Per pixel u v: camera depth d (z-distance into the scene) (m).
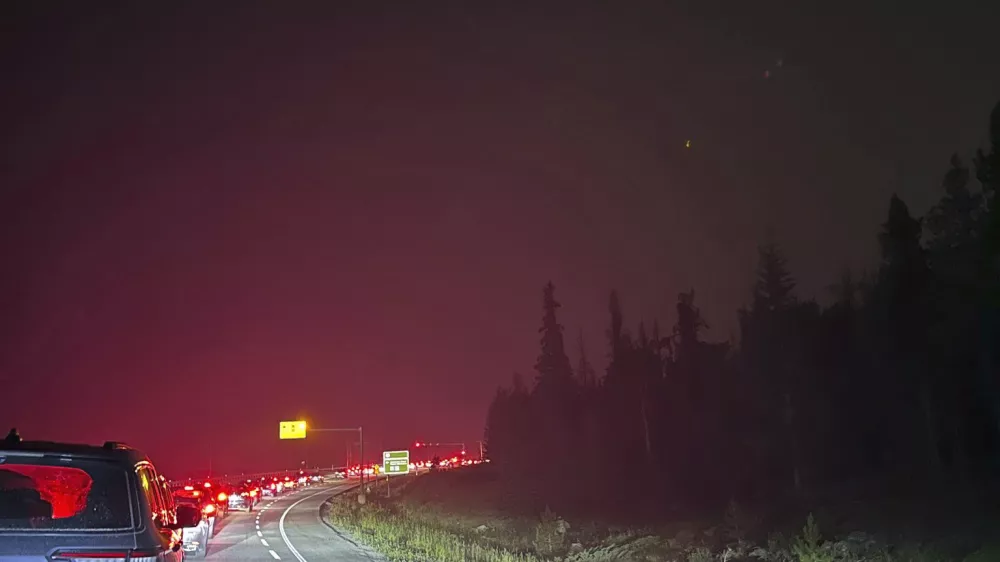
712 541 33.44
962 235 34.06
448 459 152.88
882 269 41.09
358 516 53.81
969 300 33.94
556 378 82.31
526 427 85.19
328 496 89.94
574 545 37.62
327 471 149.62
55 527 5.71
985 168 32.16
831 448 48.22
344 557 30.23
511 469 78.69
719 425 57.38
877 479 41.34
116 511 5.89
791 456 49.47
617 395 70.25
